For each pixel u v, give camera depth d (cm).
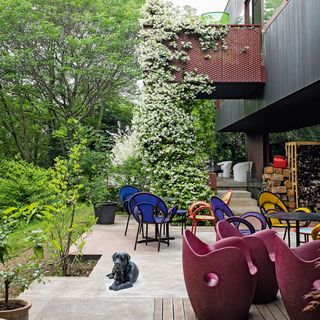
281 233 758
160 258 577
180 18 979
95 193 878
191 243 352
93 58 1719
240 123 1312
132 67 1745
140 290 431
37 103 1850
